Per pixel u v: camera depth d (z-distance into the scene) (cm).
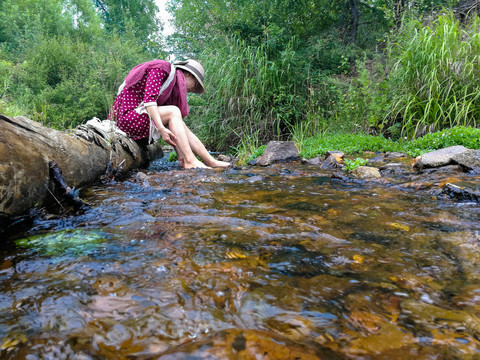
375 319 78
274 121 637
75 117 681
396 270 104
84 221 159
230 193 223
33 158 169
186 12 781
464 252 117
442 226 148
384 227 147
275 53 692
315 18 809
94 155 262
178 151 376
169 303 85
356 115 567
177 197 211
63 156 209
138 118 367
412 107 478
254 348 67
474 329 74
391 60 560
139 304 85
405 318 79
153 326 76
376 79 613
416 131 475
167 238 134
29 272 104
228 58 660
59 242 130
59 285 95
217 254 117
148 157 443
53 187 183
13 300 87
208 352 66
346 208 181
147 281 97
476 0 687
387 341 70
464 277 99
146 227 148
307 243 128
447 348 68
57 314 81
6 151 150
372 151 434
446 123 462
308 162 388
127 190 234
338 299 87
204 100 655
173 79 371
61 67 780
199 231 142
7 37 1196
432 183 232
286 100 625
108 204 191
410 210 175
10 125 164
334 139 489
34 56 819
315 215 167
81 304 85
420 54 491
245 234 138
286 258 113
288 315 80
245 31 729
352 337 71
